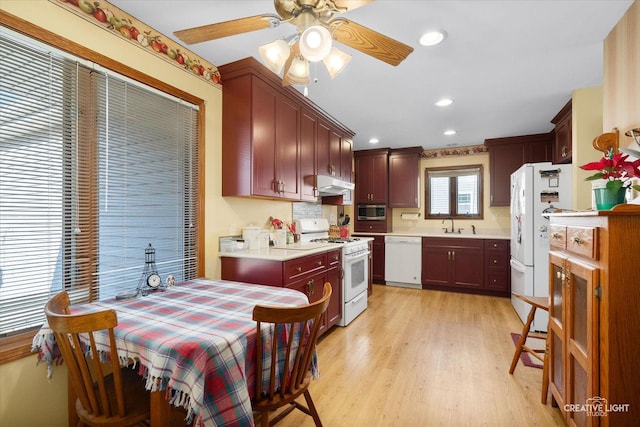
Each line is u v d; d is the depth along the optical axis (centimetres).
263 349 122
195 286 186
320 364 232
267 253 243
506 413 174
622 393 108
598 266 117
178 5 170
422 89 271
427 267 464
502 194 438
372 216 514
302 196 300
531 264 305
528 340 274
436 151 517
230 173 244
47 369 132
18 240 138
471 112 329
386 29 183
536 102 300
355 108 320
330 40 124
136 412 112
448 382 207
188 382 97
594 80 251
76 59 156
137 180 188
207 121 235
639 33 155
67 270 155
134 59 184
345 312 313
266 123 251
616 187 131
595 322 117
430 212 523
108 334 111
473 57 214
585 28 181
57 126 150
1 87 132
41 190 145
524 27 180
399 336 286
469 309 368
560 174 297
